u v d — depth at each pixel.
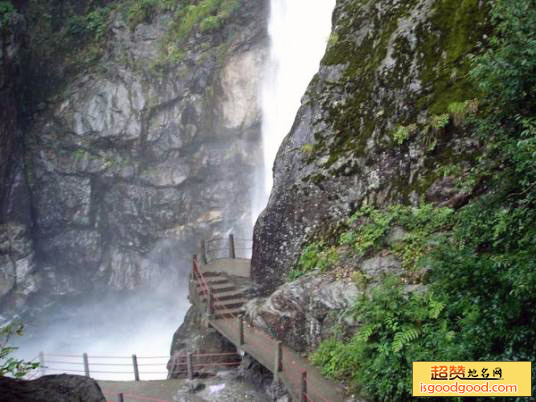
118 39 31.94
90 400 4.25
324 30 28.16
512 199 7.05
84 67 32.34
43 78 32.16
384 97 11.88
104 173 31.52
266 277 13.57
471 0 10.76
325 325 10.20
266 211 13.80
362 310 8.64
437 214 9.27
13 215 30.14
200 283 15.12
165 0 31.91
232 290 14.67
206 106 30.98
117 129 30.69
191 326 16.09
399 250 9.71
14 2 30.69
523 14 6.58
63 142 31.31
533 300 5.91
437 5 11.55
